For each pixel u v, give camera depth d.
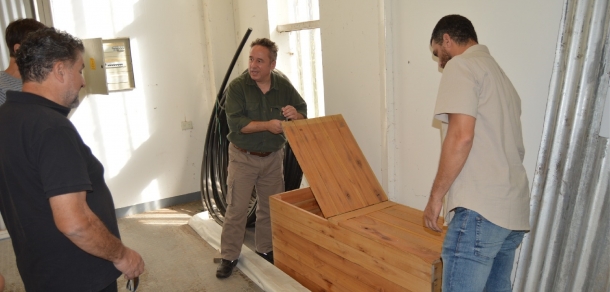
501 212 1.46
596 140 1.60
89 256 1.33
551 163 1.73
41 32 1.29
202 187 3.67
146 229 3.63
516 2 1.87
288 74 3.77
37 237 1.25
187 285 2.66
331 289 2.23
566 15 1.65
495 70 1.52
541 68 1.83
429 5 2.22
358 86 2.73
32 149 1.18
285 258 2.59
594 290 1.63
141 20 3.87
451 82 1.47
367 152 2.77
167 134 4.12
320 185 2.28
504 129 1.49
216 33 4.11
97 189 1.38
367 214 2.24
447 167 1.46
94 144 3.79
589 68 1.60
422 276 1.70
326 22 2.90
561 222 1.72
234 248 2.76
